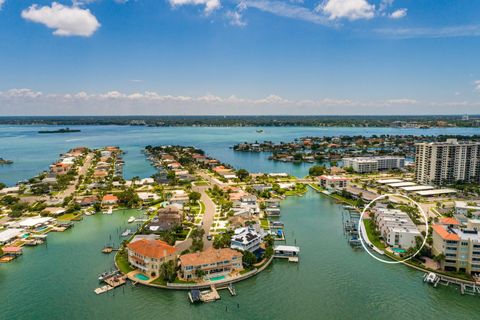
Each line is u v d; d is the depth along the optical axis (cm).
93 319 13912
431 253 18875
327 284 16412
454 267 17188
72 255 19600
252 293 15675
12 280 16838
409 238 19938
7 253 19650
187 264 16475
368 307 14688
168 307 14650
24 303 14938
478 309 14575
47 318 13962
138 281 16375
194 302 14888
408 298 15288
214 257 17150
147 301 15050
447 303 14962
